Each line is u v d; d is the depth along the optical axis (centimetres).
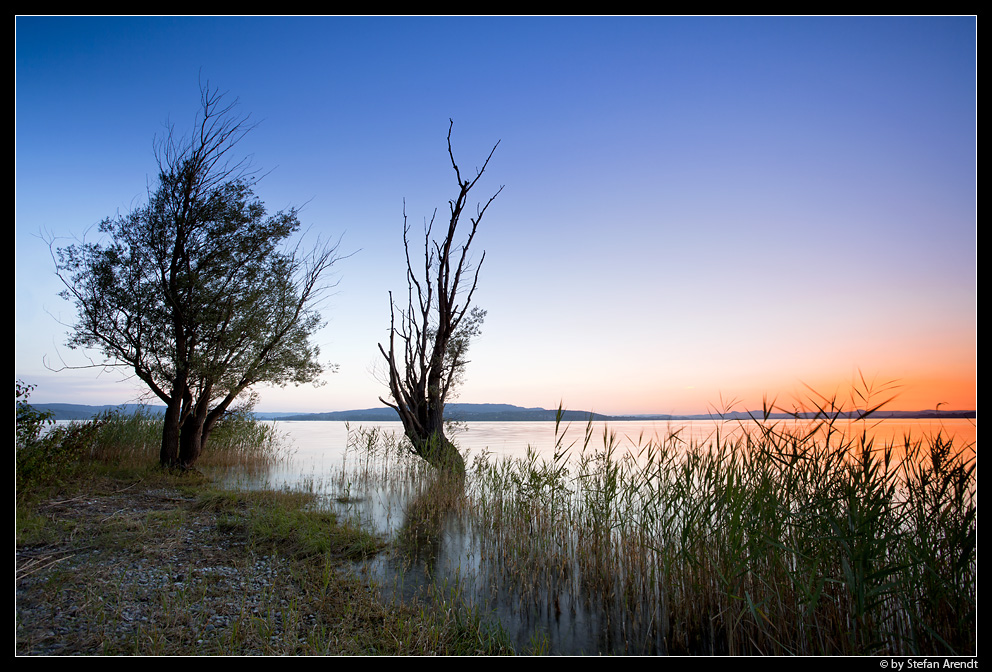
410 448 1534
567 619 600
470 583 691
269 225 1450
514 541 794
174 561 689
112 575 625
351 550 781
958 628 499
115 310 1309
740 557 566
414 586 674
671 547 636
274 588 618
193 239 1371
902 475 534
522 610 620
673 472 706
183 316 1331
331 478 1399
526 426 5781
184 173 1368
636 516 812
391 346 1595
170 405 1339
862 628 497
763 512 552
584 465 862
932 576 508
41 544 709
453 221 1579
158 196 1360
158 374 1358
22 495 845
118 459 1388
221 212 1401
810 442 568
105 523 807
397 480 1370
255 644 488
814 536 538
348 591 634
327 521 914
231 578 649
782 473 568
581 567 732
